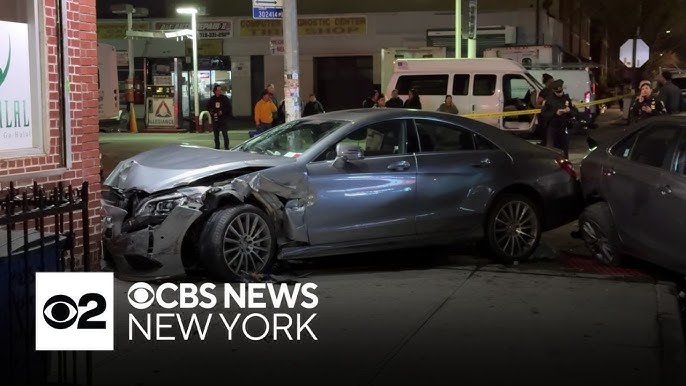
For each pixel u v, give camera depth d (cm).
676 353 573
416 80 2189
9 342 425
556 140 1597
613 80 5559
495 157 855
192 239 748
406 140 823
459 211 830
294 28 1288
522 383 518
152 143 2456
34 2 701
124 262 751
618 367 546
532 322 646
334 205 773
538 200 880
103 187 794
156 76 3027
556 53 3014
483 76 2139
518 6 3525
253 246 748
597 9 5703
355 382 520
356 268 838
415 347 585
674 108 1391
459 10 2275
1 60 673
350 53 3797
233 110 3956
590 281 784
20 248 433
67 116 731
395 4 3722
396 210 800
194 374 532
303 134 834
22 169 691
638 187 788
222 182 751
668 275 821
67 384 476
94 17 770
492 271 829
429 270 830
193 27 3069
